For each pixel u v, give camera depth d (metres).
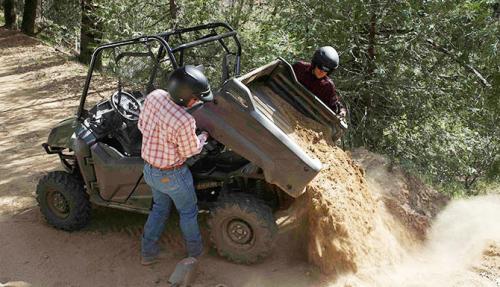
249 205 4.52
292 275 4.66
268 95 5.18
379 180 5.84
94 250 5.16
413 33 8.37
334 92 5.54
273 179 4.39
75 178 5.46
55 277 4.75
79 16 20.64
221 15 9.97
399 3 8.07
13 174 7.02
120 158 5.01
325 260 4.61
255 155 4.38
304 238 4.90
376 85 8.55
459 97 8.80
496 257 5.14
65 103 11.05
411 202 5.77
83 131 5.24
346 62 8.80
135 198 5.09
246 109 4.36
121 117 5.20
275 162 4.36
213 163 4.94
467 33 8.34
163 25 10.57
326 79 5.50
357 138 8.62
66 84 12.78
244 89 4.33
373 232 4.94
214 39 5.03
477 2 8.05
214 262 4.84
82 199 5.32
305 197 4.63
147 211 5.08
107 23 10.79
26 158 7.65
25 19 22.69
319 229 4.57
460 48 8.51
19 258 5.03
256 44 8.74
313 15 8.41
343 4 8.16
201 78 4.16
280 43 8.34
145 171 4.44
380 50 8.61
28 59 16.03
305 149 4.84
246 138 4.41
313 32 8.30
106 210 5.88
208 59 9.41
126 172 4.98
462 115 9.01
